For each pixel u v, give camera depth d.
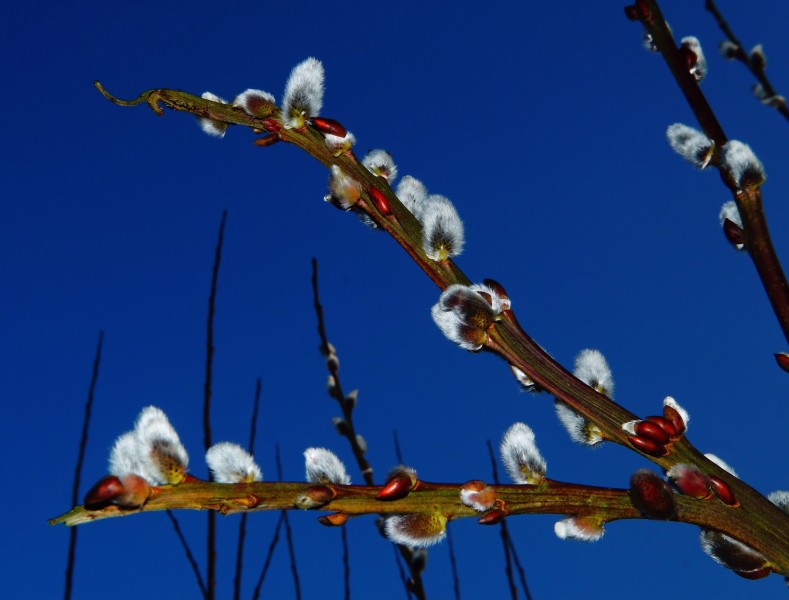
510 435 0.82
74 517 0.78
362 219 0.85
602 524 0.81
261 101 0.85
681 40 0.85
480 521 0.81
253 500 0.79
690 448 0.82
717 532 0.82
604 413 0.82
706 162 0.84
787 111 0.83
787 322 0.83
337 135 0.85
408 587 1.08
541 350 0.83
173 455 0.79
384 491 0.80
